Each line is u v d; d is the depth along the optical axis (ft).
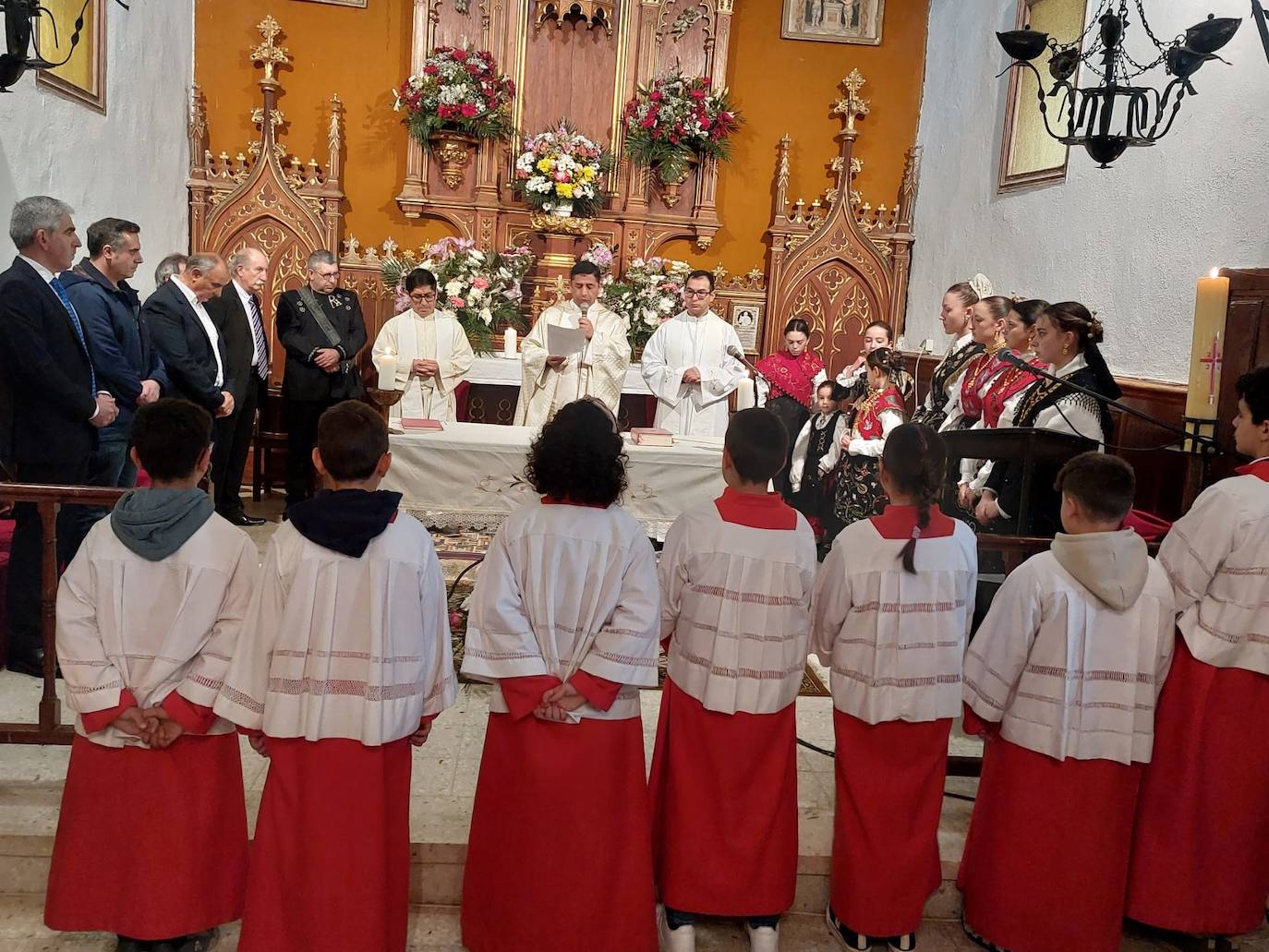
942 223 23.86
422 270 20.79
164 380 15.24
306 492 21.04
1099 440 11.47
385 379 15.40
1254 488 7.96
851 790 8.12
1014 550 9.25
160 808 7.25
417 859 8.76
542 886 7.27
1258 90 13.41
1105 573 7.58
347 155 24.21
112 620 7.09
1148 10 16.01
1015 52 12.76
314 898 6.95
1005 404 12.90
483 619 7.26
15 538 11.49
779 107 25.25
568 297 23.53
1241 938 8.89
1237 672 8.05
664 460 15.72
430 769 10.12
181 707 7.06
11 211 14.73
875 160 25.54
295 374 20.59
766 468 7.79
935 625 7.91
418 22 23.50
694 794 7.92
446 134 23.68
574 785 7.22
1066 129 18.58
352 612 6.92
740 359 19.63
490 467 15.43
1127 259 16.40
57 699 9.18
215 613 7.13
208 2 23.08
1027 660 7.89
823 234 25.18
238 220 23.26
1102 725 7.79
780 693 7.85
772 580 7.75
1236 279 11.93
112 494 8.89
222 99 23.44
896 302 25.48
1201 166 14.56
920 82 25.31
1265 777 8.11
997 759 8.18
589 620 7.22
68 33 16.79
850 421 18.22
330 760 6.95
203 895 7.40
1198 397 10.46
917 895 8.10
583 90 24.72
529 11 24.20
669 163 24.43
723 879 7.86
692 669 7.93
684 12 24.34
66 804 7.38
